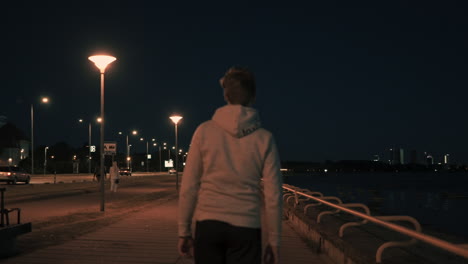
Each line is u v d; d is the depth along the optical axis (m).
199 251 2.54
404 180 173.75
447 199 57.47
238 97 2.73
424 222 28.36
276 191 2.57
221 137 2.57
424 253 7.40
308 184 119.25
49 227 10.99
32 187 30.36
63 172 102.75
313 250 8.59
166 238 9.33
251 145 2.56
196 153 2.62
